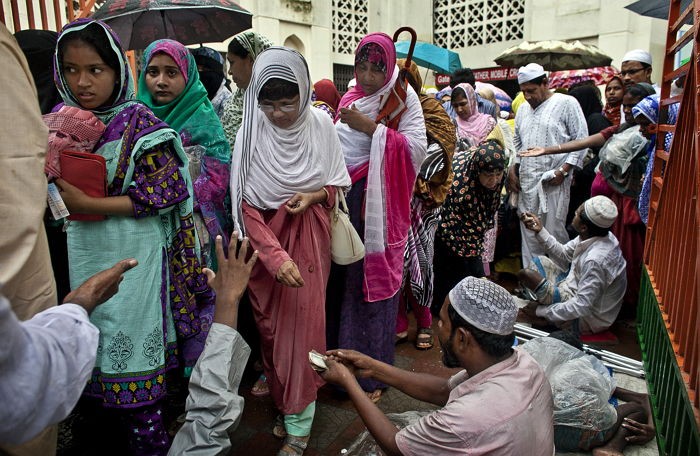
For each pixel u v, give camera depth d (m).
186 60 2.45
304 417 2.20
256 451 2.26
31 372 0.79
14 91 1.07
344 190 2.44
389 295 2.54
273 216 2.22
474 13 8.44
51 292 1.21
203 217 2.38
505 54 7.31
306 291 2.17
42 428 0.85
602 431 2.20
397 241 2.56
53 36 2.40
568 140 4.34
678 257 2.22
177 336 2.09
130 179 1.78
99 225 1.80
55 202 1.66
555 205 4.33
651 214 3.06
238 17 3.56
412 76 2.84
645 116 3.28
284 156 2.15
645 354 2.82
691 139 2.20
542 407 1.51
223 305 1.62
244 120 2.15
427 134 2.84
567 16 7.57
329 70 7.81
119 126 1.80
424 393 1.94
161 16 3.65
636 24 7.15
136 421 1.91
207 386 1.49
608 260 3.16
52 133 1.69
